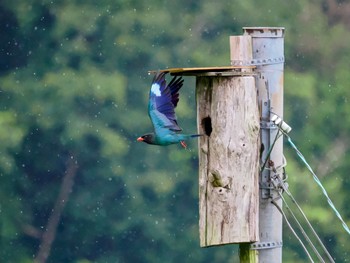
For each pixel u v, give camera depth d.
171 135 9.90
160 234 30.31
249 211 9.96
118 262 30.84
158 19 30.73
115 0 31.00
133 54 30.61
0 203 31.16
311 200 28.36
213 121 10.01
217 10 30.98
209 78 10.04
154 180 29.98
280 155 10.16
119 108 30.02
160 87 9.98
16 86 30.72
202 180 10.10
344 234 28.44
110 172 30.30
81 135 30.05
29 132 30.67
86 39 30.94
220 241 9.99
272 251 10.12
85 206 30.75
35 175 31.09
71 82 30.14
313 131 29.92
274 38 10.12
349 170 29.72
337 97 30.64
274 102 10.10
